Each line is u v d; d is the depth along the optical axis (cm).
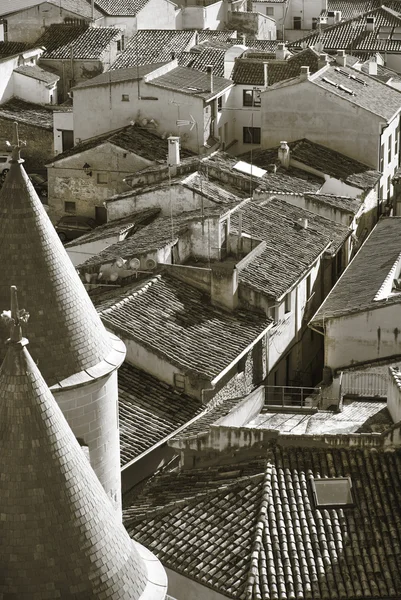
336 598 4341
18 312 2941
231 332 6488
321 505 4650
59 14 13725
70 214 9962
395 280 7019
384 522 4594
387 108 10100
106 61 12962
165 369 6016
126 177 9000
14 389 2923
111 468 4166
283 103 9881
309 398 6200
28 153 11775
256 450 5034
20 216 3912
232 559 4509
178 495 4922
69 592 2919
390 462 4838
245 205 8075
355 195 9306
